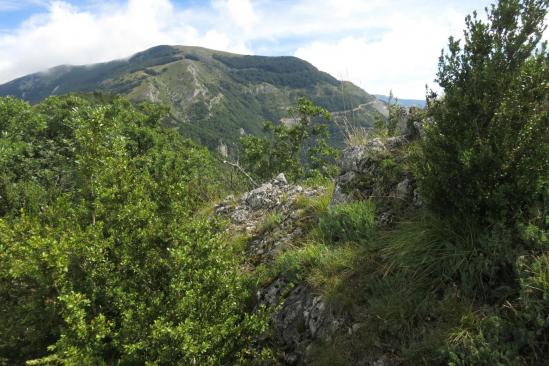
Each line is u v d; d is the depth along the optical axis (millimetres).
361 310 4281
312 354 4289
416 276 4133
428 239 4270
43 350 4410
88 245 4359
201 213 9984
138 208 4672
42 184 14562
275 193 9328
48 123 20250
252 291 5684
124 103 27484
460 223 4066
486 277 3705
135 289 4320
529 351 3035
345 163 7211
